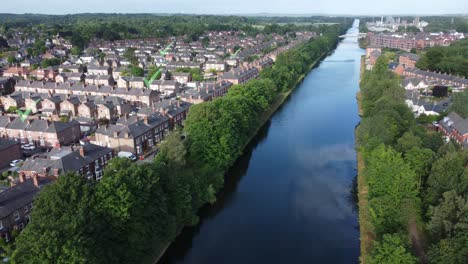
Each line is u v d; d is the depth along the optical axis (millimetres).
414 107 166875
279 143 147875
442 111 159750
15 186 88000
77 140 145875
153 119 143125
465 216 67938
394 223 79875
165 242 82688
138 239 70188
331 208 102688
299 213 100688
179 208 85438
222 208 103438
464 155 94688
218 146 110438
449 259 63906
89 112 170375
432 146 106938
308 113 186000
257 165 129000
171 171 88625
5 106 183750
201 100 176750
